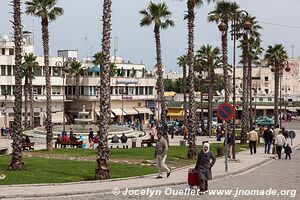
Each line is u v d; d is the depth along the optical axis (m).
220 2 53.44
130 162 30.77
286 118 118.81
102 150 23.06
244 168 28.69
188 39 35.41
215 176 24.84
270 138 40.34
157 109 109.88
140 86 106.81
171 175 24.86
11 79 89.50
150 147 45.41
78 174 24.34
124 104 103.94
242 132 52.69
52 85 97.06
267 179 24.56
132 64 108.56
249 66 73.50
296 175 26.38
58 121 97.31
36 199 18.56
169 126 70.62
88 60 110.81
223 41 52.53
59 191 19.61
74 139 47.97
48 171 25.23
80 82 99.81
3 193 18.95
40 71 94.38
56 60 97.81
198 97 121.69
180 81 152.38
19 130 25.67
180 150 40.84
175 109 115.69
